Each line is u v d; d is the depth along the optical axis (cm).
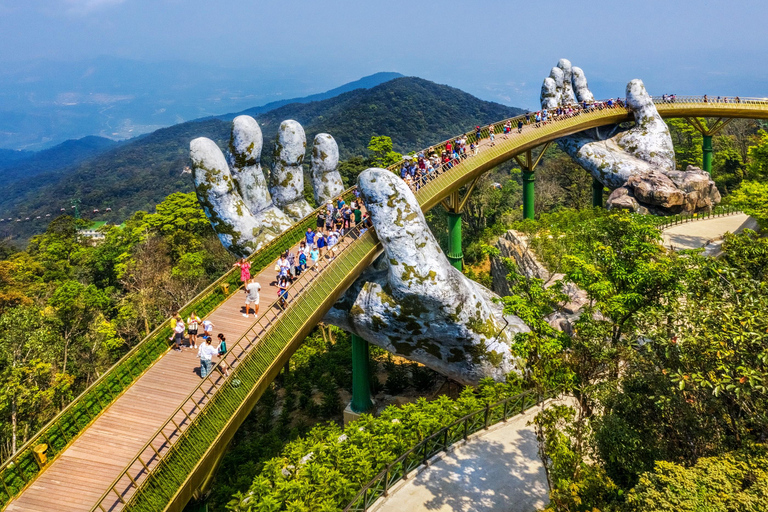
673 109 4931
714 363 1155
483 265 5794
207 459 1434
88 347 4269
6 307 4644
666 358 1270
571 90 5209
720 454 1105
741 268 1476
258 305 2094
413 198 2342
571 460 1325
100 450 1406
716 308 1244
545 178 7312
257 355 1720
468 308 2428
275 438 2773
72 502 1246
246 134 2927
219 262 5709
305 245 2328
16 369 2892
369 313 2477
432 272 2322
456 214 3556
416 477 1727
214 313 2091
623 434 1227
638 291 1378
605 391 1312
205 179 2795
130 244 6825
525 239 4275
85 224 9350
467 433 1905
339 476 1625
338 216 2647
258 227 2936
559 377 1349
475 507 1592
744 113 4812
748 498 873
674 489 947
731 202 3388
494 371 2533
